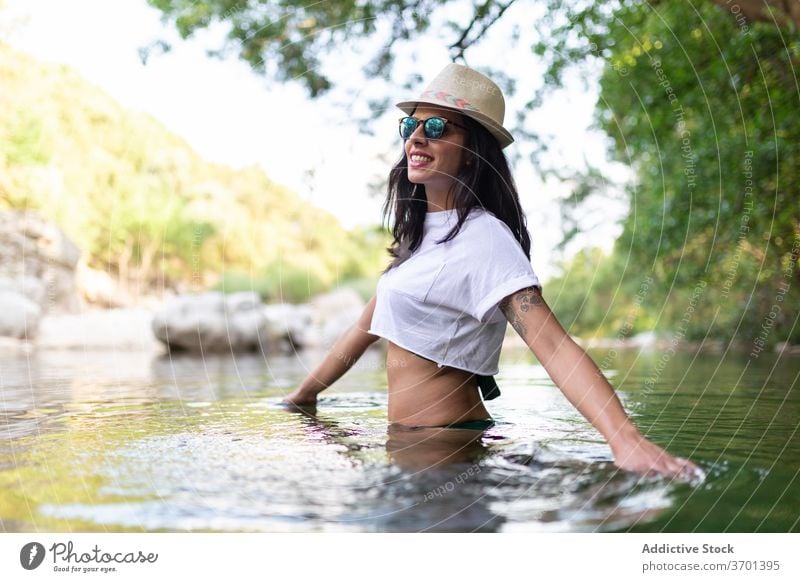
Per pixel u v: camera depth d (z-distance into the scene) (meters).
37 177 14.35
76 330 8.69
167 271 17.69
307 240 16.42
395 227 2.39
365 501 1.31
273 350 9.06
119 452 1.74
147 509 1.28
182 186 17.75
